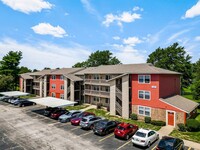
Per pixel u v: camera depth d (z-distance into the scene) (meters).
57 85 48.34
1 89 59.69
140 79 28.81
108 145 17.80
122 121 27.52
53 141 18.66
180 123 23.44
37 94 60.91
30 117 29.61
